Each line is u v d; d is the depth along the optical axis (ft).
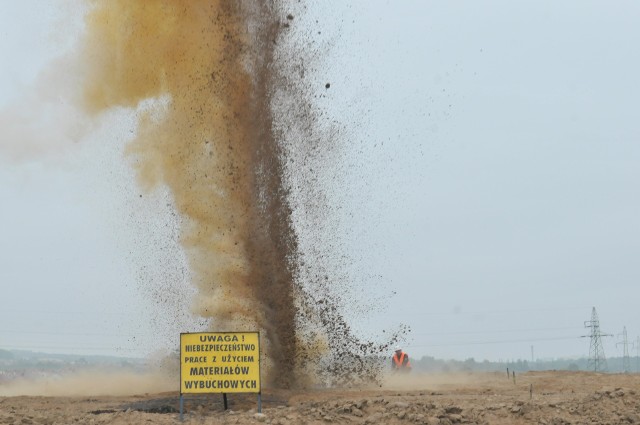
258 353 96.37
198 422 93.15
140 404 114.01
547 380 155.33
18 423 94.07
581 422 93.71
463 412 97.35
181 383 95.66
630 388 116.26
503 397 112.68
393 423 93.45
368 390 137.69
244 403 112.78
